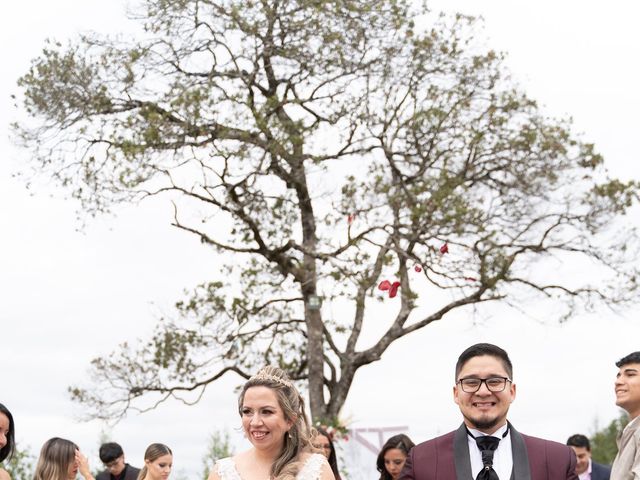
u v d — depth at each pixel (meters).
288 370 22.23
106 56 20.03
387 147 21.08
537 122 20.86
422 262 19.70
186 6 19.38
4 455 6.66
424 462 5.31
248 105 18.72
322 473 5.30
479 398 5.18
